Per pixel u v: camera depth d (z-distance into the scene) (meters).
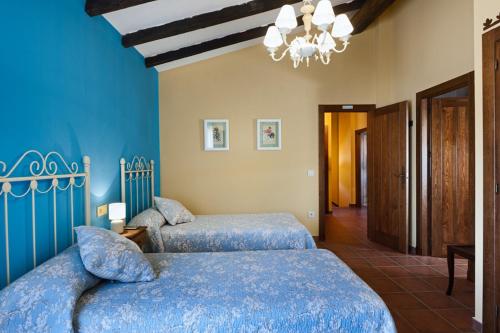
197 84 4.57
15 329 1.24
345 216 6.69
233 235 2.95
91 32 2.44
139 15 2.81
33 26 1.73
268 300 1.49
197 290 1.60
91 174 2.42
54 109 1.93
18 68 1.61
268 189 4.65
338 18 2.48
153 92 4.28
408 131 3.93
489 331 2.01
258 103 4.62
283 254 2.24
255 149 4.64
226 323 1.38
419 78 3.80
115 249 1.67
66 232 2.06
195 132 4.58
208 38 3.83
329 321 1.42
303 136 4.67
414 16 3.88
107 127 2.73
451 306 2.55
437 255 3.82
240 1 3.07
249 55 4.61
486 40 2.00
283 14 2.31
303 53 2.64
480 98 2.14
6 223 1.49
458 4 3.13
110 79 2.81
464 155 3.77
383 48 4.54
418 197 3.89
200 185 4.60
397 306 2.55
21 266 1.65
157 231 2.90
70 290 1.37
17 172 1.60
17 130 1.61
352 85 4.68
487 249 2.02
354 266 3.50
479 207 2.19
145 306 1.43
